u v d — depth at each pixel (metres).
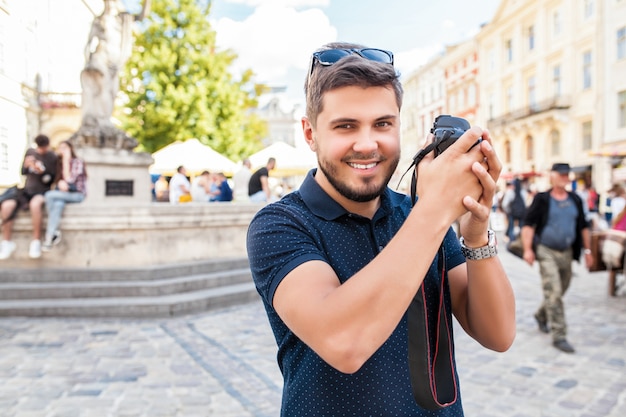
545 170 27.88
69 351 4.50
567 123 26.64
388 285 0.75
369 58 0.98
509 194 13.00
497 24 33.78
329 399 0.98
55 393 3.54
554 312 4.61
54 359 4.27
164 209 6.71
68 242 6.52
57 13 26.20
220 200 12.64
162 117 19.59
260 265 0.97
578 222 4.71
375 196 0.99
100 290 6.10
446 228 0.78
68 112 24.83
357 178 0.96
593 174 24.64
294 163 15.04
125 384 3.72
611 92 23.42
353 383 0.98
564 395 3.52
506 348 1.07
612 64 23.33
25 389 3.61
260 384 3.75
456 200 0.79
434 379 1.02
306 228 1.01
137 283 6.21
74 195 6.54
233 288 6.75
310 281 0.86
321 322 0.77
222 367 4.11
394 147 0.97
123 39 8.96
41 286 6.04
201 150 14.48
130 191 8.76
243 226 7.69
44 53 24.94
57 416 3.18
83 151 8.29
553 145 28.52
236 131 21.39
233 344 4.77
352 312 0.75
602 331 5.14
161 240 6.82
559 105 26.61
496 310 1.03
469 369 4.08
